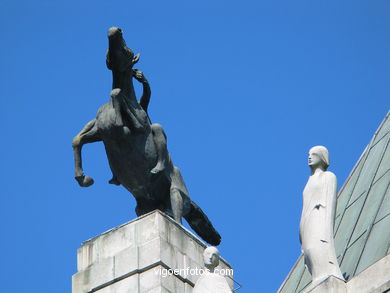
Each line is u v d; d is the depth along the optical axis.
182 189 46.09
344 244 49.59
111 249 44.44
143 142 45.66
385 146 52.72
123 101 45.56
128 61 45.62
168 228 44.28
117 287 43.53
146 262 43.50
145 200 46.34
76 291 44.19
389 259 42.69
